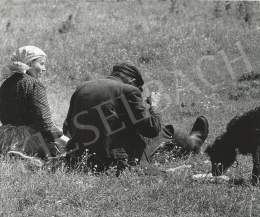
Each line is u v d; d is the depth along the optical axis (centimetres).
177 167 1147
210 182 1014
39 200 887
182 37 2825
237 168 1177
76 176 996
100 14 3556
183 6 3753
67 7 3859
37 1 4084
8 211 835
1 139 1123
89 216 827
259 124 1040
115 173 1011
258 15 3294
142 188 941
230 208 861
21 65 1147
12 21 3306
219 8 3353
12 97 1140
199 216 838
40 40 2789
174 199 888
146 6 3844
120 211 854
